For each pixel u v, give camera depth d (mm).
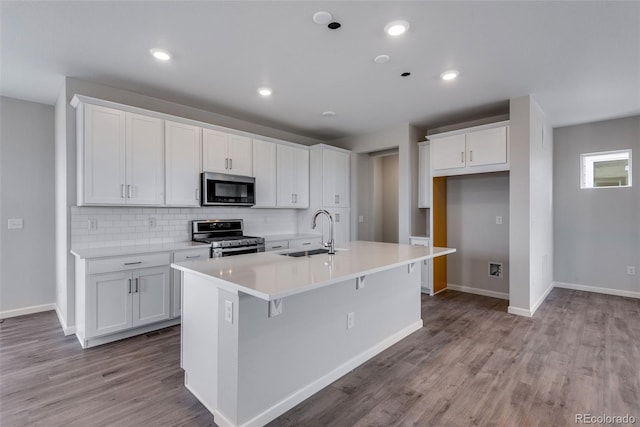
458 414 1945
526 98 3607
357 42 2475
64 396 2100
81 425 1823
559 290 4789
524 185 3641
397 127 4906
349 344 2496
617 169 4547
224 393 1815
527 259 3654
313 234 5039
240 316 1742
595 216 4668
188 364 2168
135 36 2381
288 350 2018
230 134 4070
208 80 3186
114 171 3111
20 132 3629
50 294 3826
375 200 6426
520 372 2428
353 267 2125
